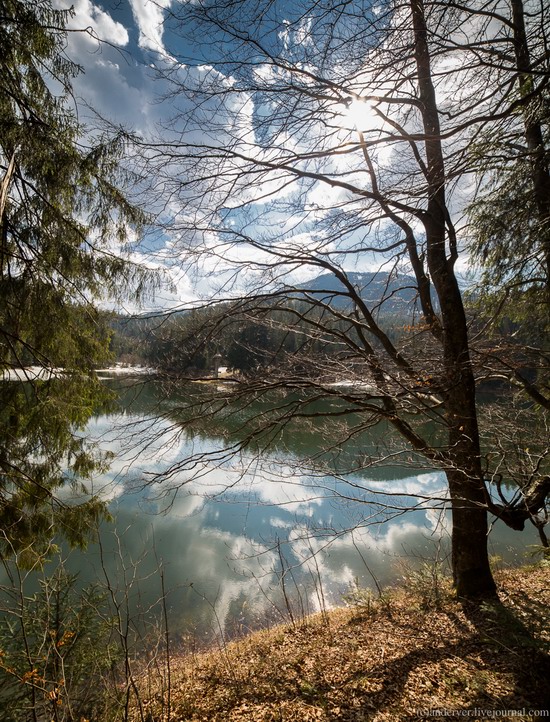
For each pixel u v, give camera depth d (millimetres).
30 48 4238
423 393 4227
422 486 10758
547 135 3242
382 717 3594
